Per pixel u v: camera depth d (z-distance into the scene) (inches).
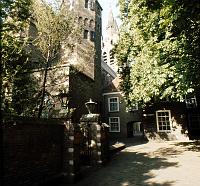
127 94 825.5
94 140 480.1
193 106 997.2
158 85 497.0
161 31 470.6
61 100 697.0
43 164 313.7
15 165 265.0
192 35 343.0
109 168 436.8
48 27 557.9
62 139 365.7
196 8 234.4
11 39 209.9
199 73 390.3
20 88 286.0
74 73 725.9
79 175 363.9
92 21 1195.9
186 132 902.4
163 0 259.0
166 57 460.1
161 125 948.6
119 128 1190.3
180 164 430.3
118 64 834.8
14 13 198.1
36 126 309.0
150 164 450.0
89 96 994.7
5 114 213.2
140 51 611.5
